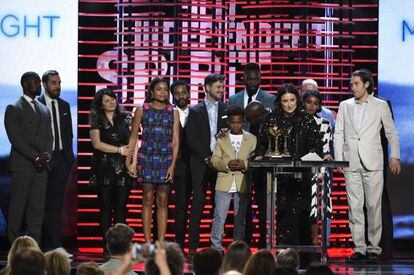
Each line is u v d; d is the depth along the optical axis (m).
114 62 17.77
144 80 18.17
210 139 15.64
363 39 18.41
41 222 15.49
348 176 15.30
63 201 17.73
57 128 15.98
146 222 15.06
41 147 15.53
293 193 13.91
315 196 13.67
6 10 18.05
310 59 17.84
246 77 15.92
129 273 9.22
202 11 18.27
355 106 15.38
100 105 15.68
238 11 18.31
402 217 18.19
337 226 17.86
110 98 15.57
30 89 15.55
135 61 17.52
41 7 18.08
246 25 18.03
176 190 15.95
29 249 6.95
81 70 18.20
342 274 13.56
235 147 15.21
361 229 15.25
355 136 15.29
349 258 15.17
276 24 18.11
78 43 18.16
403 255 17.14
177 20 17.56
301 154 13.80
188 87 17.64
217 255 8.53
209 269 8.50
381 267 14.57
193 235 15.52
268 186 13.29
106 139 15.59
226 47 18.23
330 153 15.40
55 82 15.98
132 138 15.20
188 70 17.72
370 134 15.25
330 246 17.83
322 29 18.34
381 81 18.33
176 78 17.89
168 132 15.15
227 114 15.20
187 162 15.91
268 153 13.38
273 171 13.25
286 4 17.83
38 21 18.08
